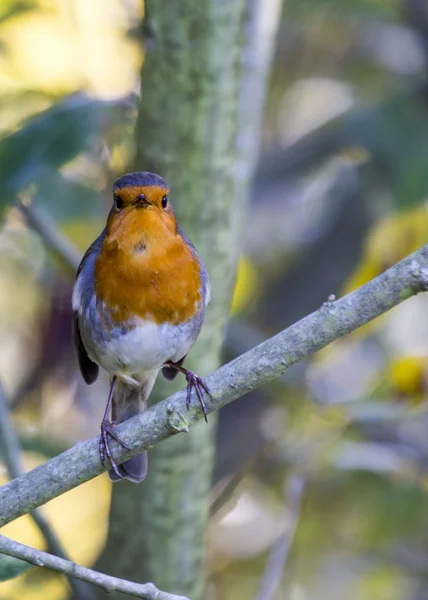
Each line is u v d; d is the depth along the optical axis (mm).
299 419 10969
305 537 12008
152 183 7770
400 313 14031
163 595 5934
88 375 9016
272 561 9250
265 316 13445
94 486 12672
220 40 7938
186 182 8125
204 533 8430
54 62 11242
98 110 9141
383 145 12922
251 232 13812
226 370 6344
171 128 8055
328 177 13859
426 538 12656
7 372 13312
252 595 12445
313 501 11938
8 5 11344
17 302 13242
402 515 12000
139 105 8219
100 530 12250
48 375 13438
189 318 7930
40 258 13117
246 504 12977
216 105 8047
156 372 8453
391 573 12336
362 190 13305
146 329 7844
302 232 13773
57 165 9000
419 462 11391
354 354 13688
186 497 8258
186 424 6340
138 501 8250
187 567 8383
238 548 12820
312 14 14164
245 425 12312
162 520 8258
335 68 15227
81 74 11234
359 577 12203
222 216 8258
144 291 7770
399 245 10812
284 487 11398
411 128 12992
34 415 13328
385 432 11547
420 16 14594
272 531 12773
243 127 9531
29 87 11109
